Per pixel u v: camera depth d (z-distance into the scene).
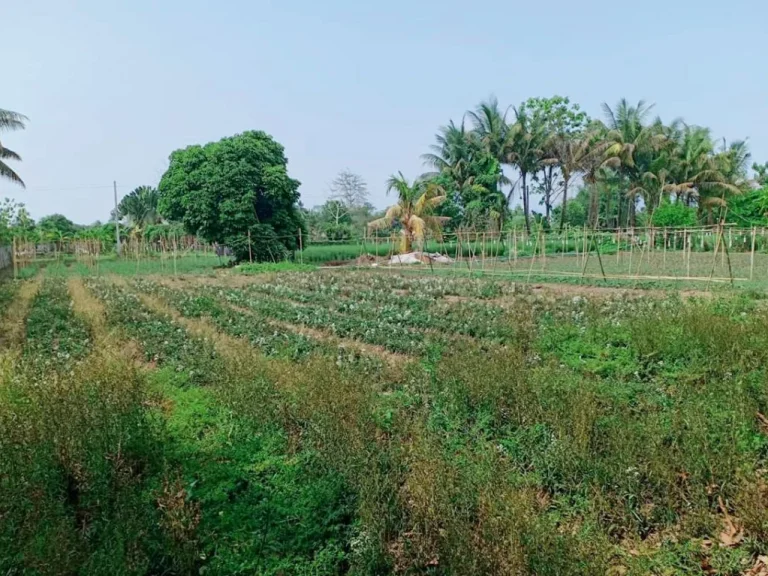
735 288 15.06
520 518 3.91
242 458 5.06
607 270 23.70
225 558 3.86
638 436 5.19
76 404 5.67
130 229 53.38
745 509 4.20
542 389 6.34
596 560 3.64
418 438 5.41
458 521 3.95
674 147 44.25
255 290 19.42
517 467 5.25
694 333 8.03
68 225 69.44
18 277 26.94
